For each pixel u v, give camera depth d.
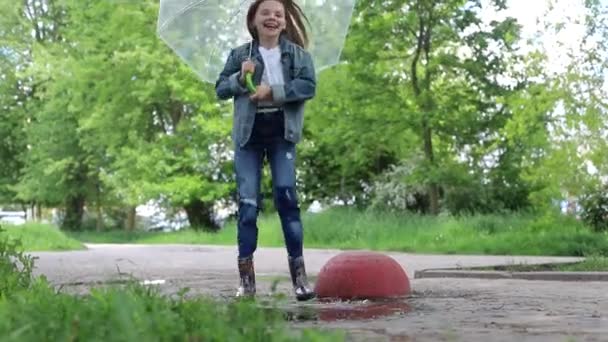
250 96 6.01
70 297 3.68
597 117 17.91
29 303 3.39
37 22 44.00
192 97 31.69
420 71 26.20
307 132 31.80
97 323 2.80
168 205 36.59
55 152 41.41
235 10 6.84
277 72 6.10
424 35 24.69
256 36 6.27
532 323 4.47
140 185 33.22
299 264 6.09
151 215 42.25
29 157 42.91
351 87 24.89
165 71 32.66
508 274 8.99
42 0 44.09
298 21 6.35
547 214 18.81
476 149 25.23
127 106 35.03
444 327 4.23
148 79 33.47
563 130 18.31
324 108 26.47
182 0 6.79
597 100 18.00
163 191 32.81
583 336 3.88
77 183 42.50
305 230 23.47
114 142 35.56
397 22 24.31
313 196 34.78
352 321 4.59
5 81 43.31
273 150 6.14
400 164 30.73
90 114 36.22
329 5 6.66
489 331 4.06
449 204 26.30
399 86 25.25
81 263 12.48
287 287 7.40
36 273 9.63
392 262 6.54
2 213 45.03
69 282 7.71
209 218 37.09
